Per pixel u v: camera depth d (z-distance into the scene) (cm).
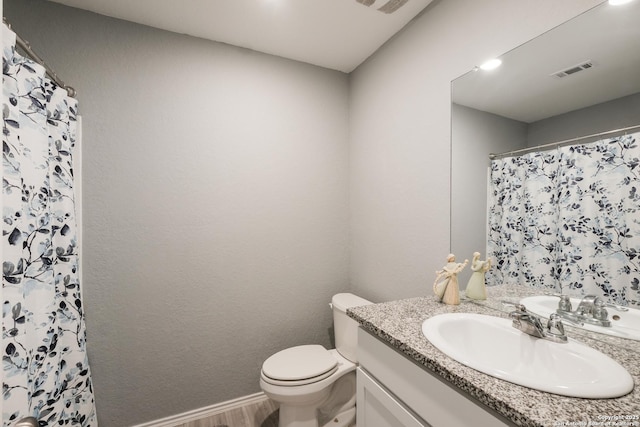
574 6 96
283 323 196
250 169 187
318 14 156
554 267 102
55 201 127
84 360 137
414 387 89
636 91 83
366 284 200
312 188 206
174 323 169
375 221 191
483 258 125
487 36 122
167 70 167
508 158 116
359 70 208
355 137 213
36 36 142
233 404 182
